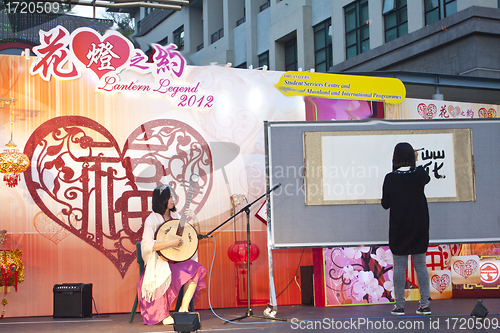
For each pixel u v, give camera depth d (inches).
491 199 195.9
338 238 191.2
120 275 202.2
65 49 205.3
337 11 613.3
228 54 799.7
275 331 144.3
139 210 207.3
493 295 230.8
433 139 197.3
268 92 228.1
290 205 190.1
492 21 453.4
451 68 472.7
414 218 171.0
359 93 238.2
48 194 198.7
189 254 172.4
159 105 213.9
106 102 208.2
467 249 234.2
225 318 176.4
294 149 193.0
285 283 220.2
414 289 221.6
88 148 204.7
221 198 217.3
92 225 201.6
